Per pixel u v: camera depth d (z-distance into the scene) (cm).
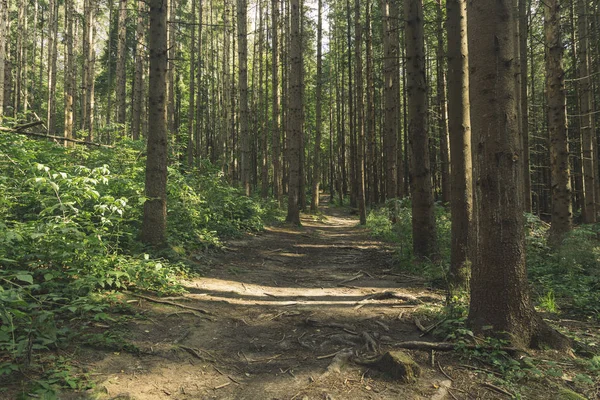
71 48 1781
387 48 1544
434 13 1639
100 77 3500
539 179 2620
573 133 2123
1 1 1612
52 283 422
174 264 651
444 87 1678
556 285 599
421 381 323
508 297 374
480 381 319
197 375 342
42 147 755
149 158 693
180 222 865
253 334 446
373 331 442
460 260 620
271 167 3612
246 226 1270
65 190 543
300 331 455
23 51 2689
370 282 717
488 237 386
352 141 2577
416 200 825
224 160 2294
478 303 393
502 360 345
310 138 3772
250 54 3666
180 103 3466
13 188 594
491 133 381
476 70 389
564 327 431
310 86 3453
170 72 1967
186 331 428
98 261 485
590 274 661
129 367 338
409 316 492
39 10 3353
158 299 509
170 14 1948
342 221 2191
